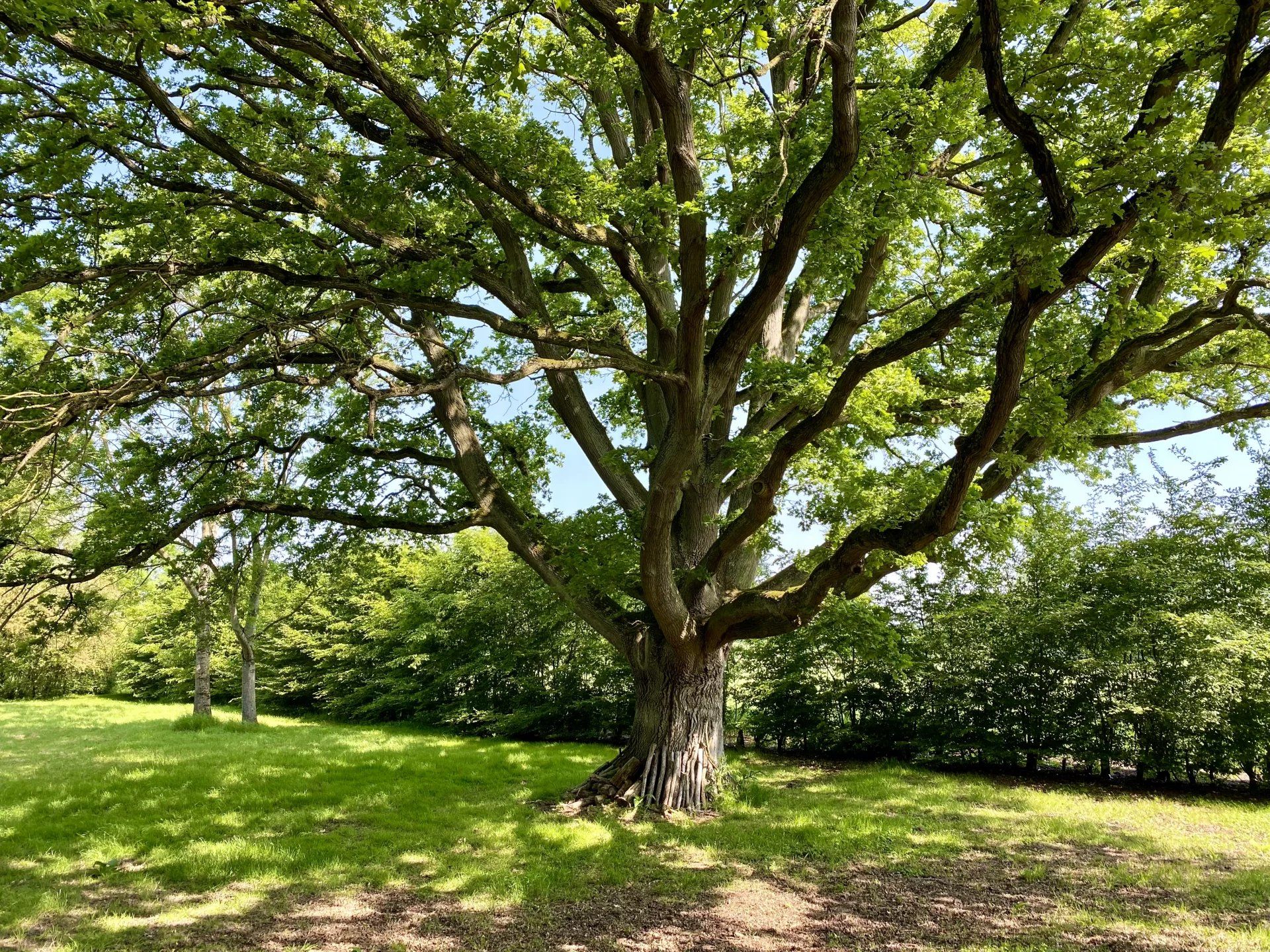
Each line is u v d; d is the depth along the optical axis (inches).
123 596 655.8
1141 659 482.0
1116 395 442.9
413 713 907.4
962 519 298.8
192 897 251.1
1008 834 351.6
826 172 257.3
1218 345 409.7
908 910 245.0
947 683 573.3
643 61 248.5
